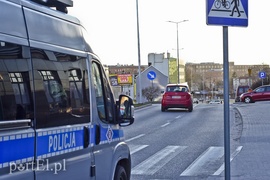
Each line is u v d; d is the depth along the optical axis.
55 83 4.22
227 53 6.02
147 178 9.23
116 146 5.90
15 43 3.63
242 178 8.97
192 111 30.48
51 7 4.52
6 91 3.46
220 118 24.44
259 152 12.16
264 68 78.56
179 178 9.23
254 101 42.97
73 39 4.77
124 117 6.02
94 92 5.22
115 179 5.92
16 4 3.74
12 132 3.45
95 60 5.37
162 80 91.50
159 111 30.86
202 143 14.57
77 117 4.64
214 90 110.81
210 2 5.76
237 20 5.92
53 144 4.07
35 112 3.81
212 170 10.07
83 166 4.71
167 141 15.14
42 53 4.04
